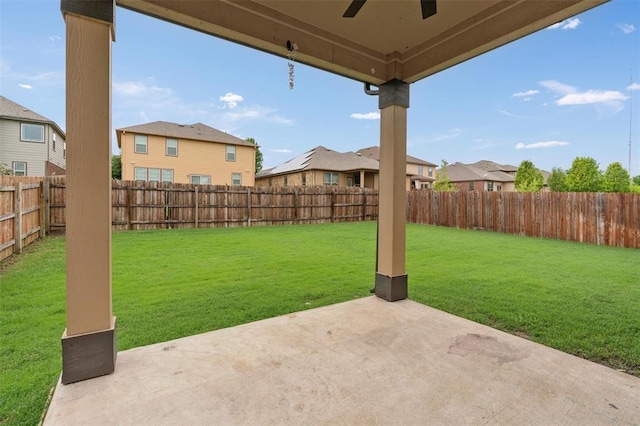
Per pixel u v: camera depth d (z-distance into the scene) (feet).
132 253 19.94
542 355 7.64
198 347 7.97
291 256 19.92
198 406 5.76
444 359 7.42
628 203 24.12
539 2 7.79
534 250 22.68
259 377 6.67
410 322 9.61
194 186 33.60
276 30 9.05
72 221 6.44
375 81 11.63
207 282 13.99
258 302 11.58
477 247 23.86
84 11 6.37
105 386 6.32
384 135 11.84
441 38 10.06
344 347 8.00
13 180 19.47
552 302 11.61
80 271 6.51
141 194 31.07
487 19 8.80
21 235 19.56
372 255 20.49
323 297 12.26
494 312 10.62
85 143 6.51
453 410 5.65
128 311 10.51
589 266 17.62
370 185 70.18
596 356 7.73
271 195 38.22
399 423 5.34
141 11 7.50
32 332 8.77
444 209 38.22
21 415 5.57
